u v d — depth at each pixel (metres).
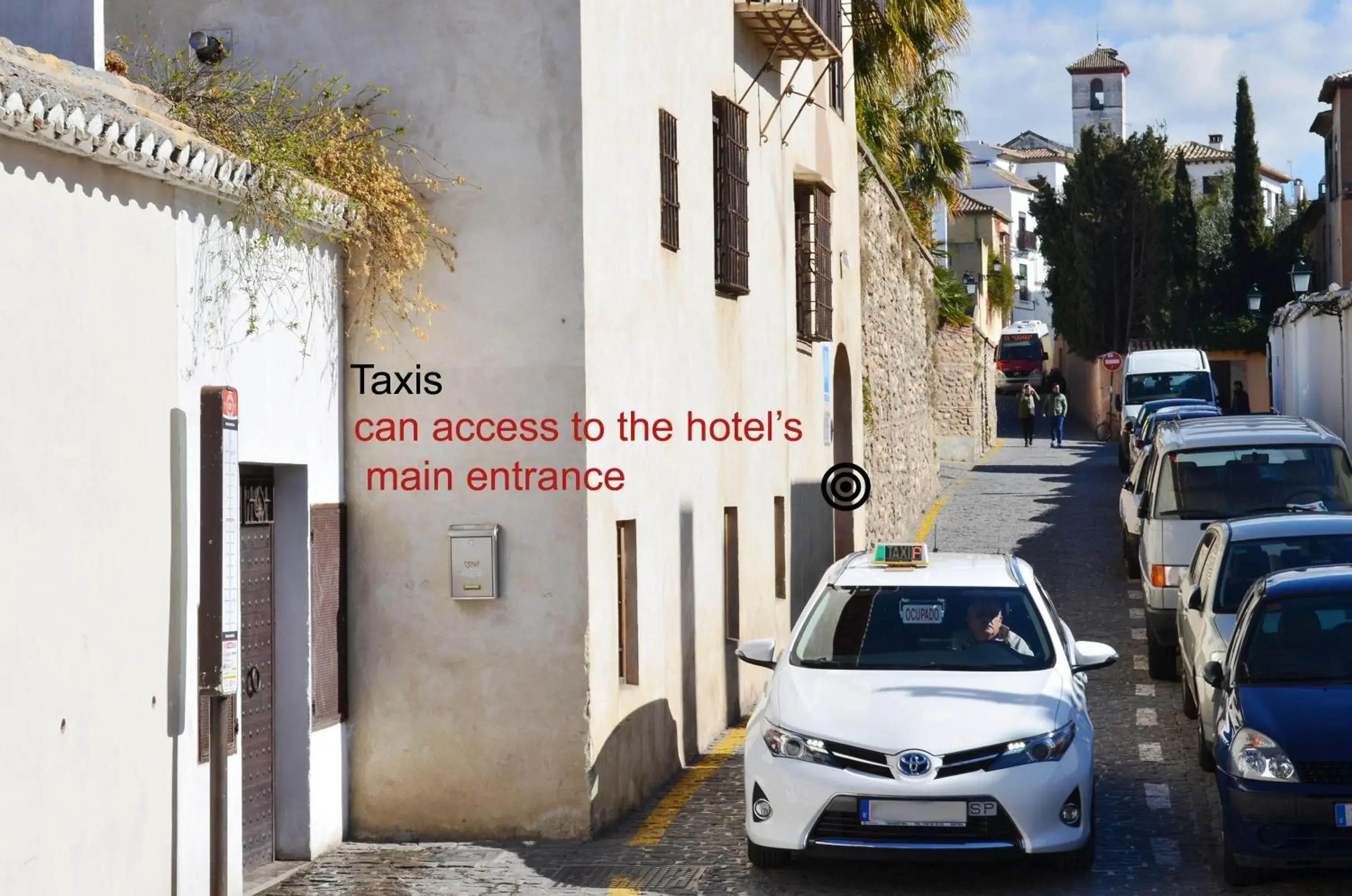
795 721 8.70
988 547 24.67
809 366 17.98
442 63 9.93
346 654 9.96
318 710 9.53
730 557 14.38
